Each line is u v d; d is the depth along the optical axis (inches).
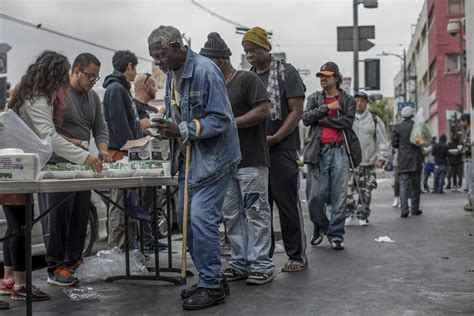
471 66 383.9
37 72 196.2
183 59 185.5
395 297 192.2
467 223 389.7
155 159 219.0
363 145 392.2
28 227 159.8
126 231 225.6
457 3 1831.9
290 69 234.7
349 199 394.6
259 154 212.7
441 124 1844.2
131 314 178.7
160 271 242.7
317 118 289.0
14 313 180.7
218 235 186.4
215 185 184.7
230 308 182.2
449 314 172.7
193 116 183.9
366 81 671.8
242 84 211.3
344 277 223.6
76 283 219.0
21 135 180.5
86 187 169.8
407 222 405.4
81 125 225.3
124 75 264.8
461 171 807.1
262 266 215.5
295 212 235.8
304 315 173.3
